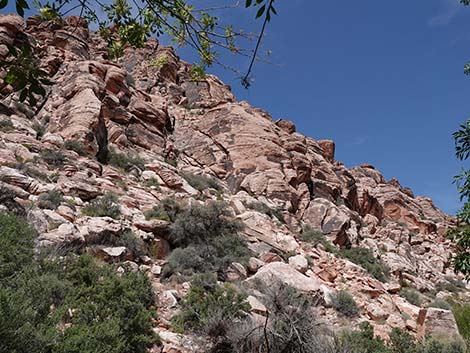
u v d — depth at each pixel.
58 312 7.40
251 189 28.36
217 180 28.91
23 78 2.93
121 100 29.31
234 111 34.09
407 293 22.22
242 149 31.05
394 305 18.39
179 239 16.58
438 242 42.56
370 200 41.28
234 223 19.17
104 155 24.27
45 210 13.70
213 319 9.79
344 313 15.16
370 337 11.10
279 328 9.26
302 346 8.95
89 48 36.06
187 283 13.05
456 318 15.55
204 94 41.31
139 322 8.84
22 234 10.38
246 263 16.44
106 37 4.98
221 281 14.84
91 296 9.20
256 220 22.34
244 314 10.75
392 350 11.08
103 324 7.89
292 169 30.78
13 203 13.32
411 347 11.41
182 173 26.64
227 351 9.29
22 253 9.51
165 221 16.81
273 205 27.17
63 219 13.48
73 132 23.16
